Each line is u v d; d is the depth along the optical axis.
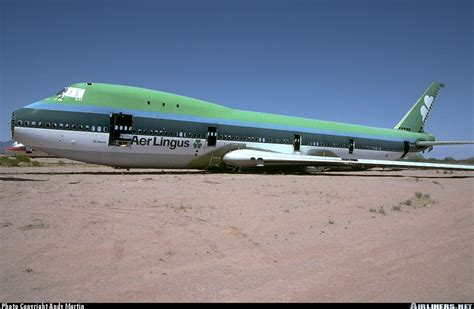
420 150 47.75
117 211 10.76
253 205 12.66
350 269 6.57
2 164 37.19
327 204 13.54
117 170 30.06
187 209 11.44
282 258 7.06
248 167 31.53
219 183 19.91
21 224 8.88
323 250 7.67
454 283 6.01
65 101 23.94
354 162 33.12
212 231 8.83
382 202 14.62
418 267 6.79
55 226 8.77
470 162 86.00
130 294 5.21
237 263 6.68
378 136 42.75
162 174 26.17
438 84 51.19
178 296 5.19
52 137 23.25
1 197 12.88
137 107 26.11
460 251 7.91
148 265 6.39
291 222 10.16
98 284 5.52
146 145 26.11
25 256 6.64
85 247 7.25
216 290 5.45
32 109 23.11
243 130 31.33
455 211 13.23
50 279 5.66
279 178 25.08
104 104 24.91
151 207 11.56
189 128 28.00
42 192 14.23
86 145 24.20
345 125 40.72
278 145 33.59
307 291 5.53
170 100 27.98
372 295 5.44
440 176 35.50
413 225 10.48
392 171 44.88
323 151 37.16
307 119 37.78
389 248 7.98
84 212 10.47
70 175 22.81
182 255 7.00
